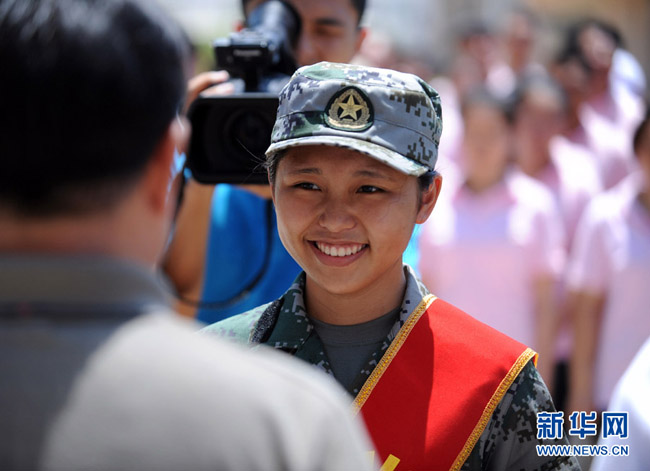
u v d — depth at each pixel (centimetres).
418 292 198
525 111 511
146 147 121
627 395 208
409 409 185
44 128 115
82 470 106
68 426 108
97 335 114
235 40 244
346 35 304
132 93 118
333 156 182
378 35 821
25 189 115
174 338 117
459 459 182
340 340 195
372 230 183
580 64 598
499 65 812
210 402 111
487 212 441
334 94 183
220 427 110
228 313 290
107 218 119
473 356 188
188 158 241
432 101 193
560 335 459
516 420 185
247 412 112
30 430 108
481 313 441
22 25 116
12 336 113
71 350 113
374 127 181
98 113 116
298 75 188
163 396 110
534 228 439
